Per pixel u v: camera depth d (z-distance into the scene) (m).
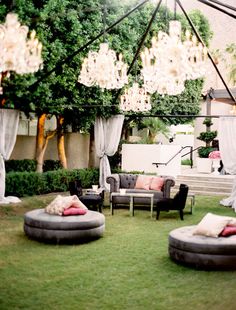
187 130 25.47
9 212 10.69
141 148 17.92
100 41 12.27
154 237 8.47
